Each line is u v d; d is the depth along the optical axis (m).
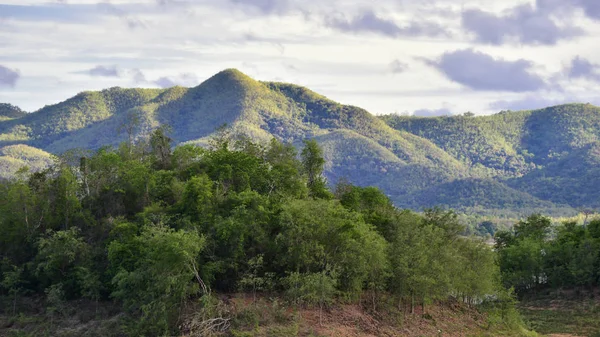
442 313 63.97
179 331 47.91
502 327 63.97
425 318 59.62
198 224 55.88
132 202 68.56
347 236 54.16
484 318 66.50
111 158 72.00
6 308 60.38
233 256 54.22
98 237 64.38
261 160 71.88
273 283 54.09
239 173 64.75
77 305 59.38
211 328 47.50
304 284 50.91
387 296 59.94
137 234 58.75
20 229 65.31
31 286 63.53
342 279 55.59
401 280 57.19
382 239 57.75
